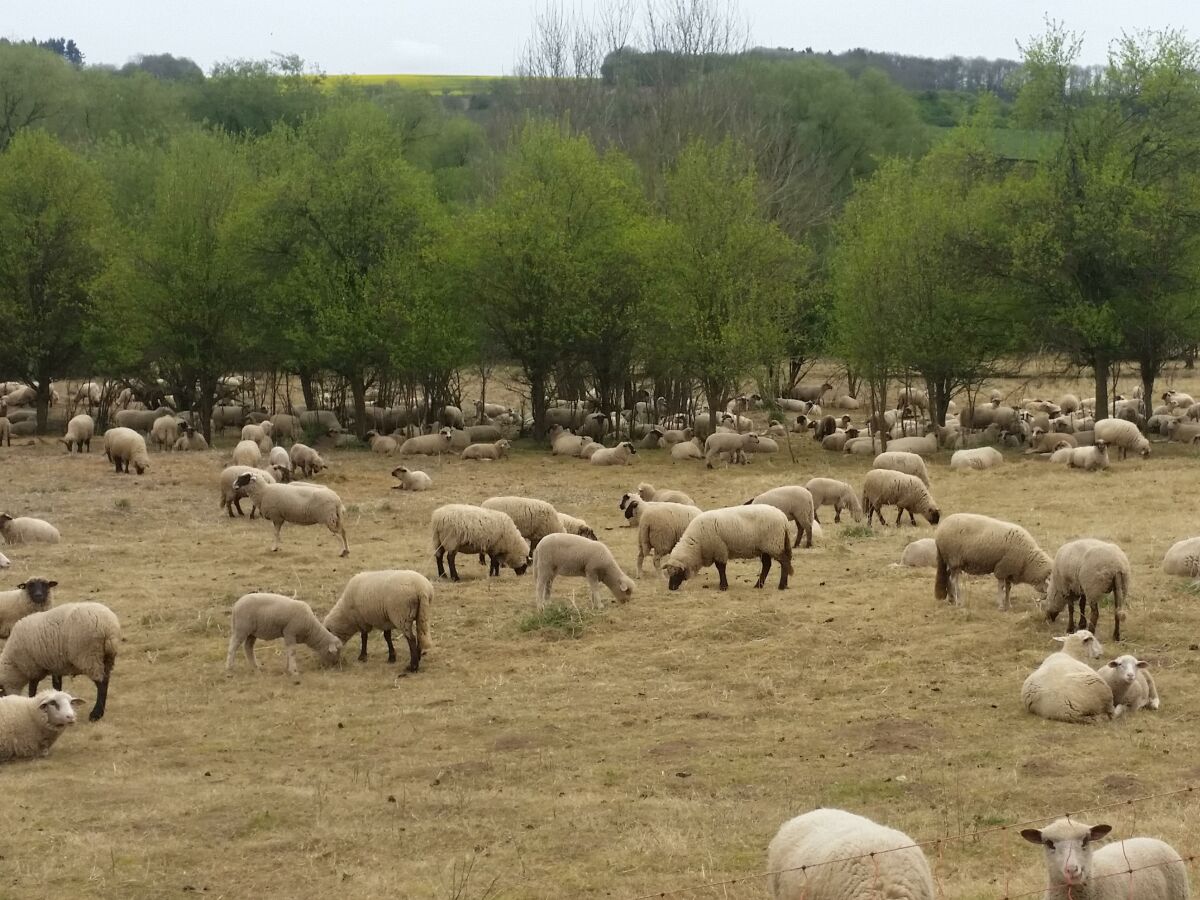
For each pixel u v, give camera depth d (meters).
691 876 10.79
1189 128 49.47
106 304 51.94
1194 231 47.41
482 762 14.23
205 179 54.00
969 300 49.56
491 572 24.88
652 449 51.72
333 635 18.84
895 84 92.50
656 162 69.81
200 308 52.06
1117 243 46.75
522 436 55.25
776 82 85.94
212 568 26.45
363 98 80.44
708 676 17.62
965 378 51.94
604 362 53.88
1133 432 43.34
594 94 84.06
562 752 14.56
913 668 17.47
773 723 15.41
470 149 92.75
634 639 19.64
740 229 50.53
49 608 18.42
